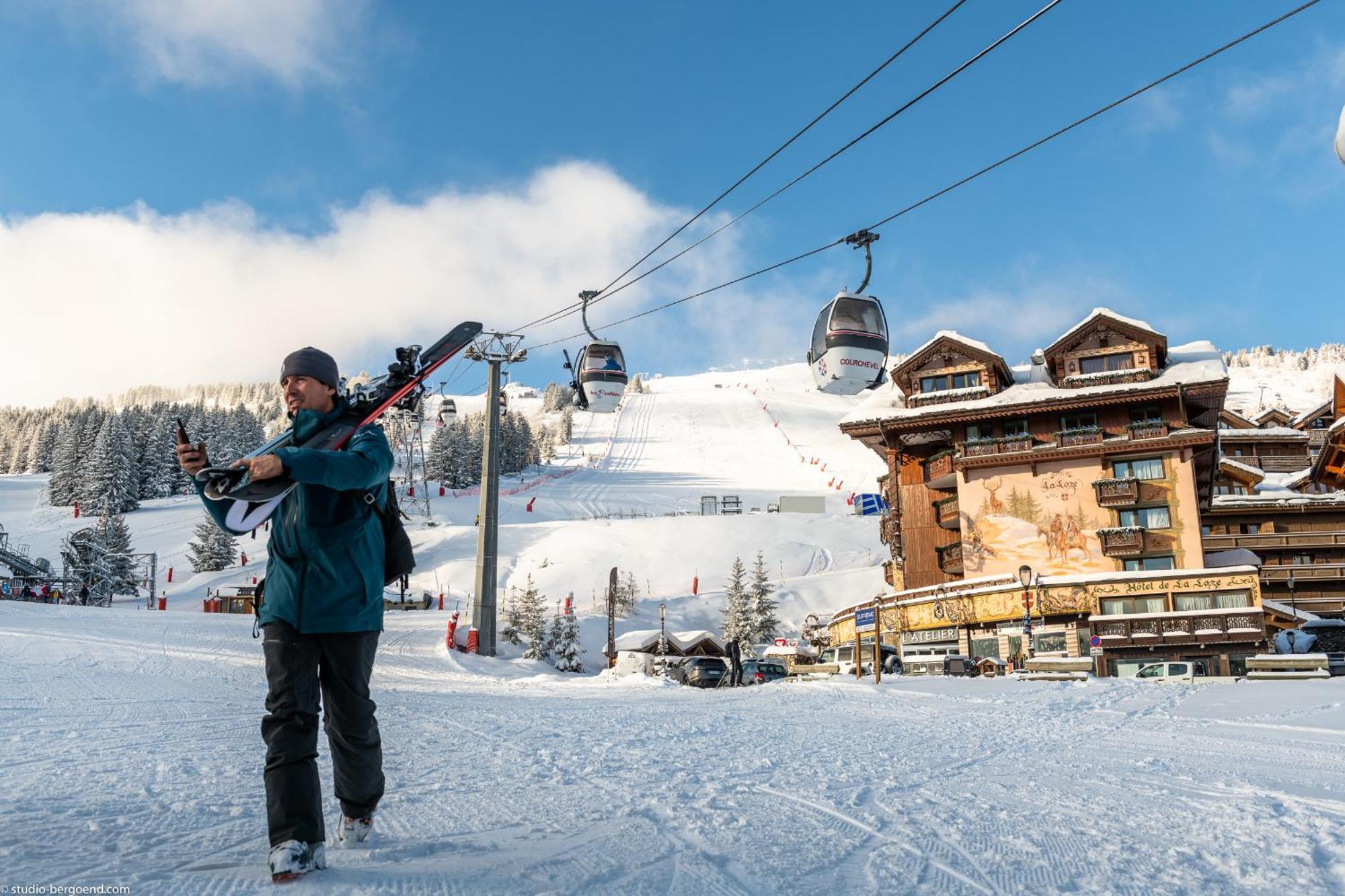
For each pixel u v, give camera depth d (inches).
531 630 1911.9
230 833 142.3
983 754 263.4
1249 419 2413.9
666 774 214.5
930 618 1536.7
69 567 2783.0
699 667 1205.7
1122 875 125.6
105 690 440.5
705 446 7317.9
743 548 3511.3
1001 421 1550.2
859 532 3814.0
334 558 125.2
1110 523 1448.1
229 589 2647.6
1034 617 1407.5
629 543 3506.4
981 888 118.7
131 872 113.8
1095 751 271.0
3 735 267.1
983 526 1514.5
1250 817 166.7
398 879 113.3
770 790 192.2
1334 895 117.3
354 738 131.8
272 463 111.8
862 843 143.4
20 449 7342.5
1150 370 1487.5
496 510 1320.1
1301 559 1957.4
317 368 132.6
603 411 1163.3
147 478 4881.9
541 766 227.0
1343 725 344.2
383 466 127.0
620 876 119.7
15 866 113.8
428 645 1371.8
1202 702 465.4
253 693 459.8
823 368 957.8
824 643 1973.4
